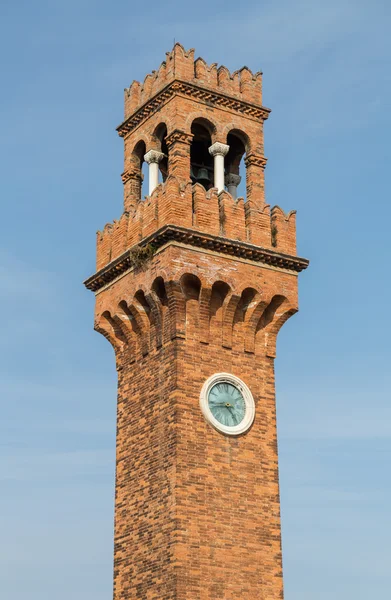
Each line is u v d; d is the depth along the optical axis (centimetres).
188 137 6169
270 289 5962
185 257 5728
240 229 5991
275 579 5494
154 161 6381
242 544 5459
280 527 5622
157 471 5553
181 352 5650
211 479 5497
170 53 6388
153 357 5841
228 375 5759
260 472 5672
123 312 6094
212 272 5784
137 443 5791
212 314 5822
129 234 6162
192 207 5875
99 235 6450
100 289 6291
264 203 6281
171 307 5706
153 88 6519
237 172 6669
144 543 5500
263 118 6525
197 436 5538
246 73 6544
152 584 5356
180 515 5328
